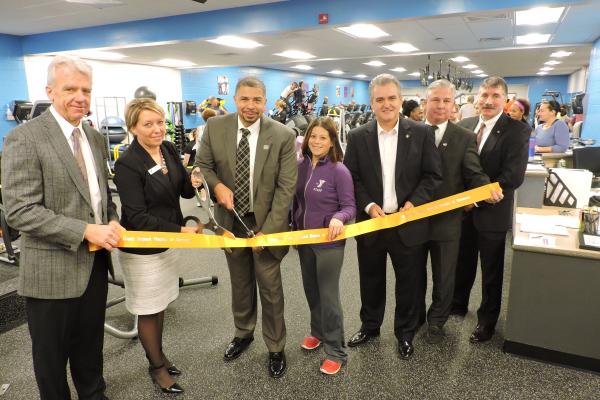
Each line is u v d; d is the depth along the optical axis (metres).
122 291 3.06
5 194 1.33
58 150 1.38
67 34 6.90
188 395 1.90
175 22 6.02
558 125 4.46
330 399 1.85
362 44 7.77
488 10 4.51
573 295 1.97
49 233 1.33
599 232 2.11
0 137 7.29
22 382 2.01
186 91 11.19
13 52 7.33
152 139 1.65
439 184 1.97
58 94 1.36
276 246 1.92
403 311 2.15
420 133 1.96
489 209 2.15
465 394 1.87
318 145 1.85
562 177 2.76
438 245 2.15
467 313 2.62
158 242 1.64
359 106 9.80
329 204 1.91
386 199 2.01
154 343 1.86
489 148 2.19
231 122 1.92
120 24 6.39
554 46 8.17
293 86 5.67
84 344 1.64
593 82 7.49
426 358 2.14
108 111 9.15
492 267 2.21
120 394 1.91
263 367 2.09
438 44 7.97
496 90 2.14
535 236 2.14
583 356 2.00
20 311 2.72
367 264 2.16
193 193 1.94
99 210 1.57
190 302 2.84
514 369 2.04
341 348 2.03
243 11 5.59
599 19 5.78
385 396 1.87
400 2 4.85
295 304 2.78
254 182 1.89
